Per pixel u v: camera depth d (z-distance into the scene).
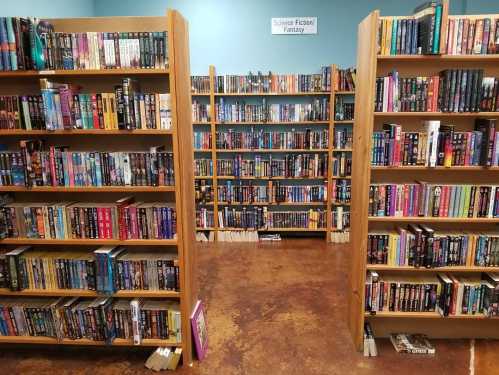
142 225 2.31
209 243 4.86
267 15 4.86
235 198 4.87
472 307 2.48
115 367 2.41
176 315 2.38
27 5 3.30
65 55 2.10
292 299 3.30
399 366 2.40
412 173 2.57
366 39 2.29
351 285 2.73
